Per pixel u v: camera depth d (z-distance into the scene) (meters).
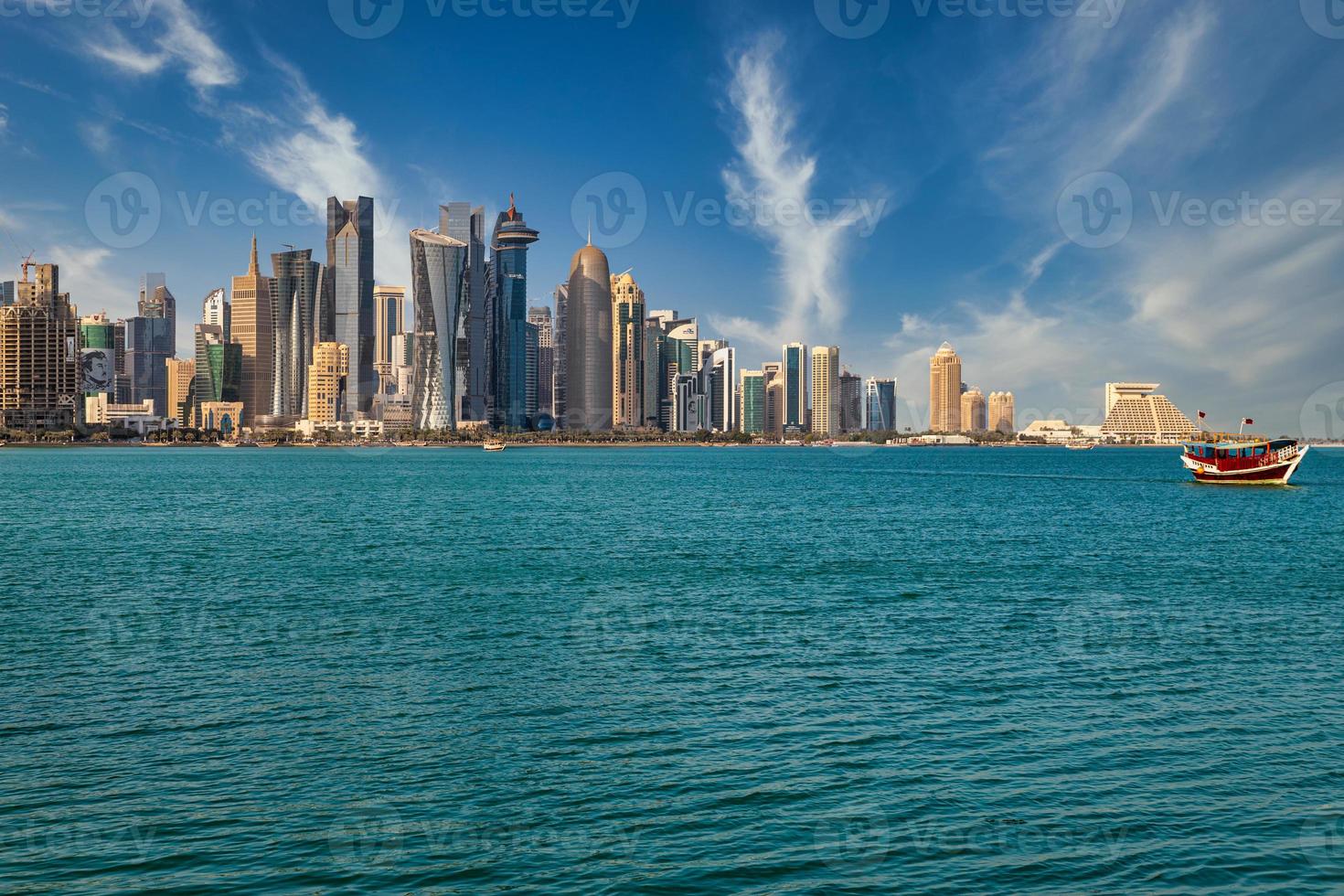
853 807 25.81
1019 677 38.16
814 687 36.84
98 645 43.75
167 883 22.06
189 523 105.69
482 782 27.39
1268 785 27.27
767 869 22.72
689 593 58.41
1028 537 92.25
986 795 26.64
